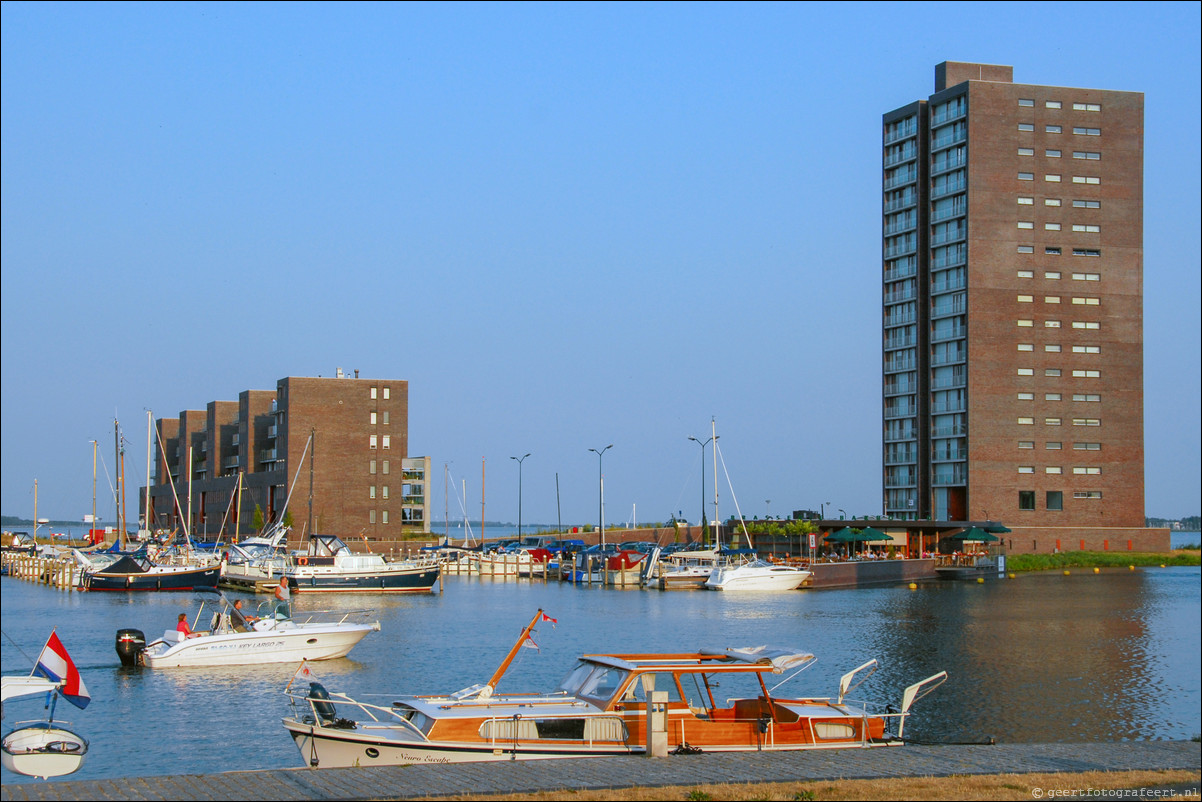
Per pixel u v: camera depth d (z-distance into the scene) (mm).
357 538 148500
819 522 124125
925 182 136750
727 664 24672
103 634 59812
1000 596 87625
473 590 99250
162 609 75562
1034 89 133250
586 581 107750
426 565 93438
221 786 18516
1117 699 40062
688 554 107188
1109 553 126750
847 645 55062
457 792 18250
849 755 22234
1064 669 47000
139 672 45062
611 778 19531
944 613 73062
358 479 152125
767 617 71062
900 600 84500
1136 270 134500
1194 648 54094
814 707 25484
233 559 96875
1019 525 129500
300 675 27281
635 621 68625
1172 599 83562
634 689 24141
